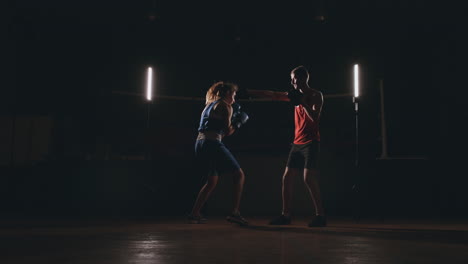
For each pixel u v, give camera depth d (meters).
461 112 5.96
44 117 6.09
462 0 6.30
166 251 1.60
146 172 4.11
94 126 6.29
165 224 2.88
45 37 6.77
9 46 6.41
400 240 1.99
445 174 3.81
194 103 6.62
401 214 3.80
